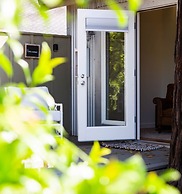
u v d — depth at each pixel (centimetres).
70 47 793
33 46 738
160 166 469
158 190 65
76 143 658
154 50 909
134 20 662
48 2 77
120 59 666
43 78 73
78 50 641
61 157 73
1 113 64
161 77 916
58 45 777
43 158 69
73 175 64
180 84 396
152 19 902
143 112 891
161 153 557
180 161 390
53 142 71
